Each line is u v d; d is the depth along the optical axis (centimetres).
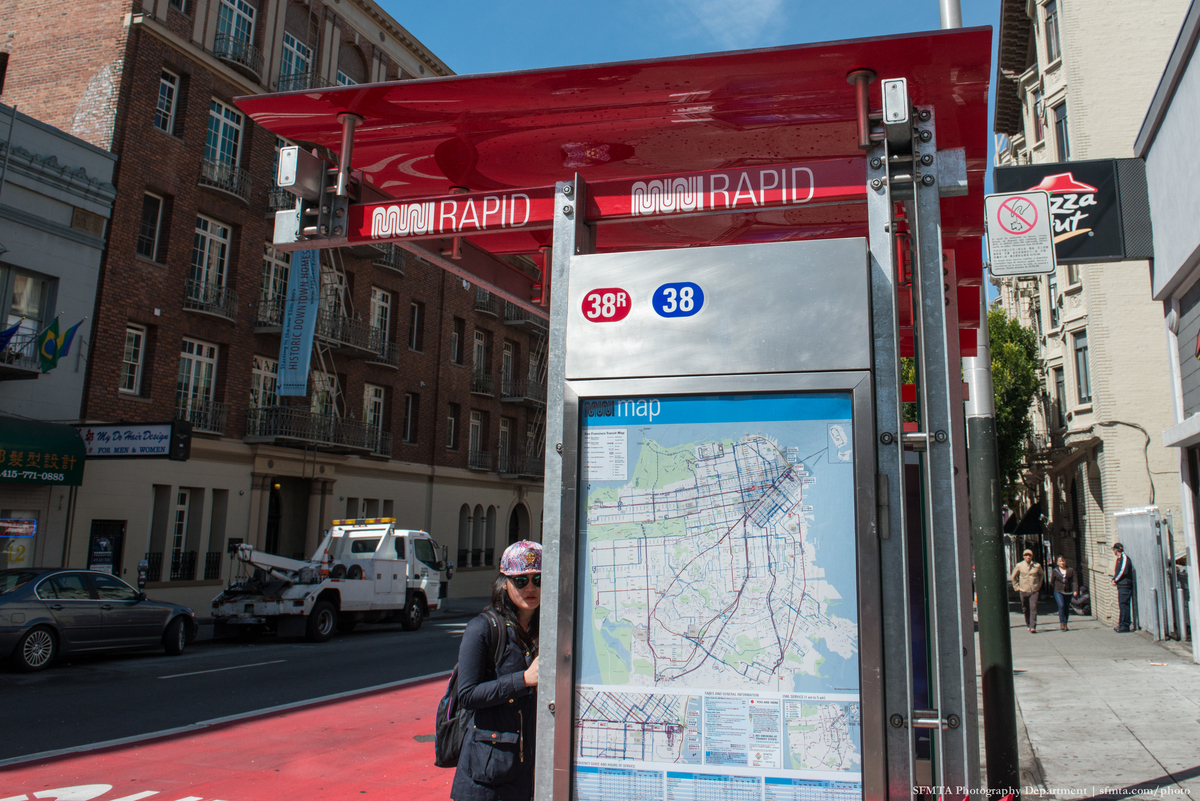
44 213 1933
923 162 277
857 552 254
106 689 1138
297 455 2631
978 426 535
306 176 344
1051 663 1289
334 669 1359
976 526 527
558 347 293
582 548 279
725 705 262
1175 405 1206
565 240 302
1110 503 1945
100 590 1423
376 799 637
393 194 448
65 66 2228
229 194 2414
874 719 246
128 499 2102
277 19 2675
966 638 363
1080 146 2027
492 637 333
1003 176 1217
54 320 1888
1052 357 2628
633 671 270
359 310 2970
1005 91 2925
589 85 322
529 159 402
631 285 284
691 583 270
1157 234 1152
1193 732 769
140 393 2178
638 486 277
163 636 1510
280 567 1855
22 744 809
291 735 858
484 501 3659
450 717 329
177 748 798
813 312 267
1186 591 1472
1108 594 1964
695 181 301
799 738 255
